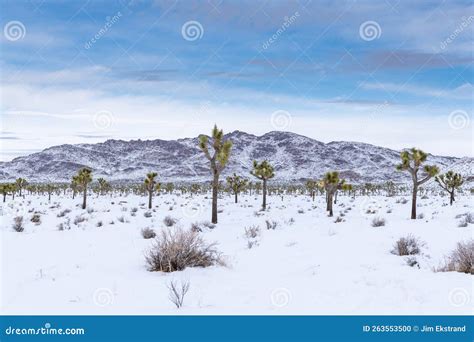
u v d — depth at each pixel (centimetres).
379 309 618
